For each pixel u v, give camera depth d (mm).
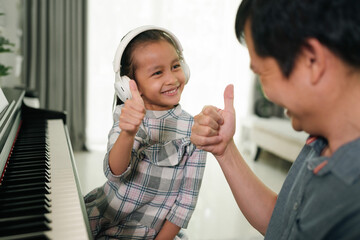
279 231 652
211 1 4418
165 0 4270
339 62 433
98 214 1030
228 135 771
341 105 459
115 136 973
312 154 616
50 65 3861
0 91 1241
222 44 4551
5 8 3557
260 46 474
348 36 409
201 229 2316
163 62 928
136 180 995
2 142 951
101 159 3783
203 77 4590
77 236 599
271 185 3158
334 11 411
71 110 4027
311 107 474
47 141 1312
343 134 476
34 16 3707
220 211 2619
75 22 3863
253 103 4688
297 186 607
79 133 4098
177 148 998
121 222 1034
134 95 786
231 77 4656
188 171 1013
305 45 438
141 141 971
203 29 4465
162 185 1012
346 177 459
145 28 954
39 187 819
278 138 3547
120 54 938
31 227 610
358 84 444
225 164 802
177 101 973
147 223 1023
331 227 461
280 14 440
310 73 450
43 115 1703
